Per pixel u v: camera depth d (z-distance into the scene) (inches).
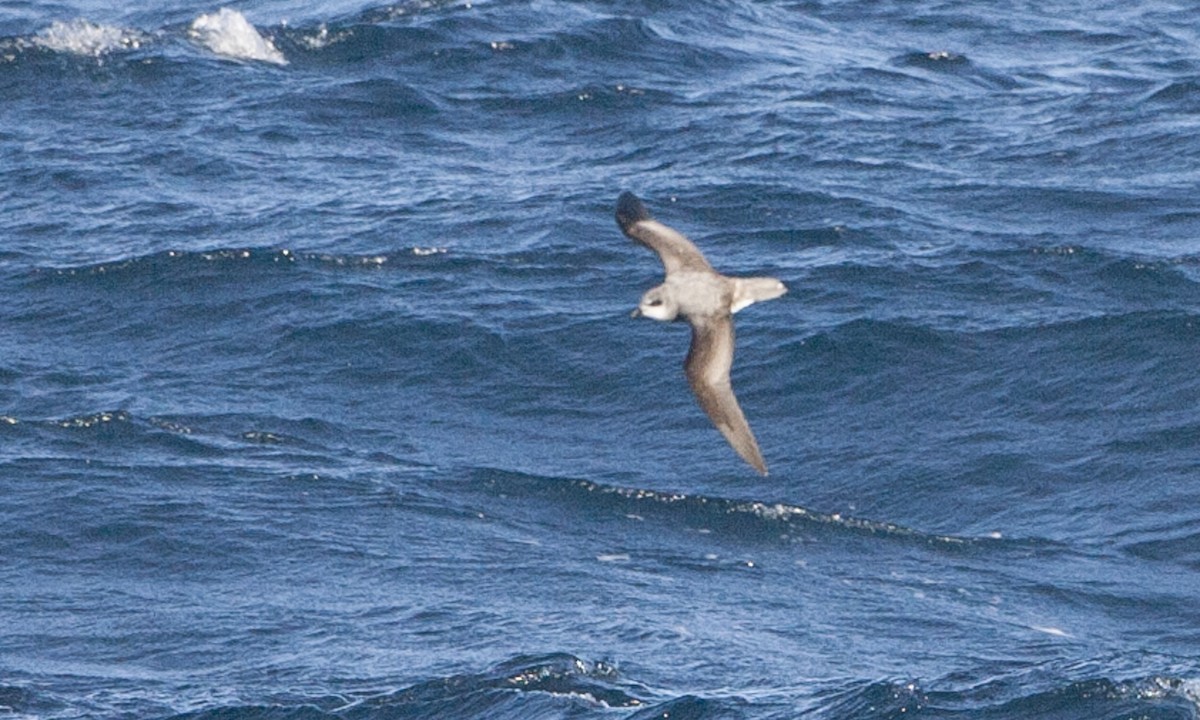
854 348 904.3
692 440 843.4
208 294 979.3
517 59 1294.3
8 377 898.7
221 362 920.3
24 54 1305.4
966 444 836.0
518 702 614.9
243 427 853.8
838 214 1045.8
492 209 1069.1
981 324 923.4
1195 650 678.5
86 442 831.1
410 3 1390.3
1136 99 1236.5
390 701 618.5
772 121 1198.3
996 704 612.7
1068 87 1283.2
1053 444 834.2
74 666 655.1
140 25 1428.4
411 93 1246.3
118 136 1198.9
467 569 724.7
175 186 1122.0
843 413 863.1
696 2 1417.3
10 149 1179.9
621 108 1228.5
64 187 1120.2
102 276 997.8
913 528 773.9
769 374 890.7
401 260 1010.1
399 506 776.9
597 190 1091.3
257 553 735.1
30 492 779.4
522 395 885.8
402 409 875.4
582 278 988.6
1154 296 941.2
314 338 933.2
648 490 796.6
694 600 705.0
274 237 1035.9
